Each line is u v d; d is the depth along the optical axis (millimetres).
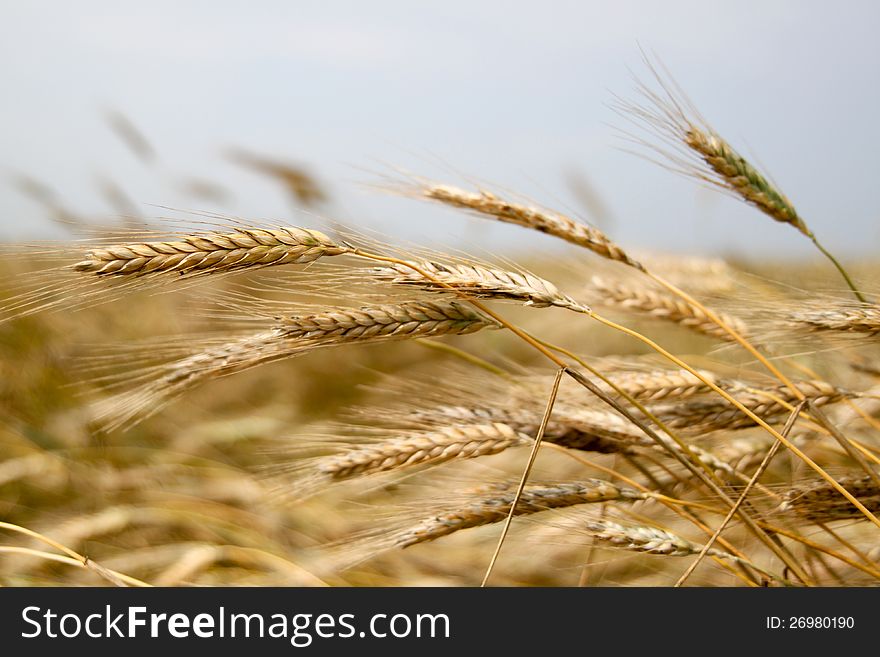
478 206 636
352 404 909
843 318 627
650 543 613
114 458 819
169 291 573
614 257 643
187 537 757
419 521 629
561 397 664
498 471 669
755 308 655
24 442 819
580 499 621
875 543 671
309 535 752
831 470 649
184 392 627
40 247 561
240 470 827
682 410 645
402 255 597
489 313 595
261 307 596
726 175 639
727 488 633
